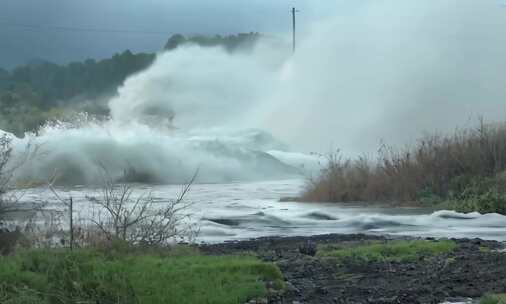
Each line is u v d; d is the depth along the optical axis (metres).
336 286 10.54
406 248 13.53
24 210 13.29
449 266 12.03
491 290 10.22
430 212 22.23
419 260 12.64
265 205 24.86
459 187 24.75
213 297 9.12
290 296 9.87
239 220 20.20
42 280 9.48
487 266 11.98
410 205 24.61
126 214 15.19
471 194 23.36
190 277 10.02
